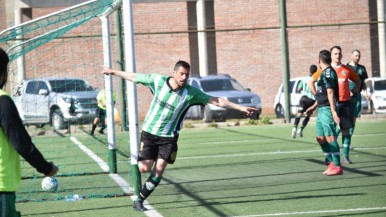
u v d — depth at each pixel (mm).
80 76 59719
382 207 19547
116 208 20922
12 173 11141
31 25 25828
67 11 23141
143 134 19625
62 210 20938
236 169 29594
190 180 26766
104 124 49688
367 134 44688
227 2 78125
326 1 80125
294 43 79375
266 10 78375
